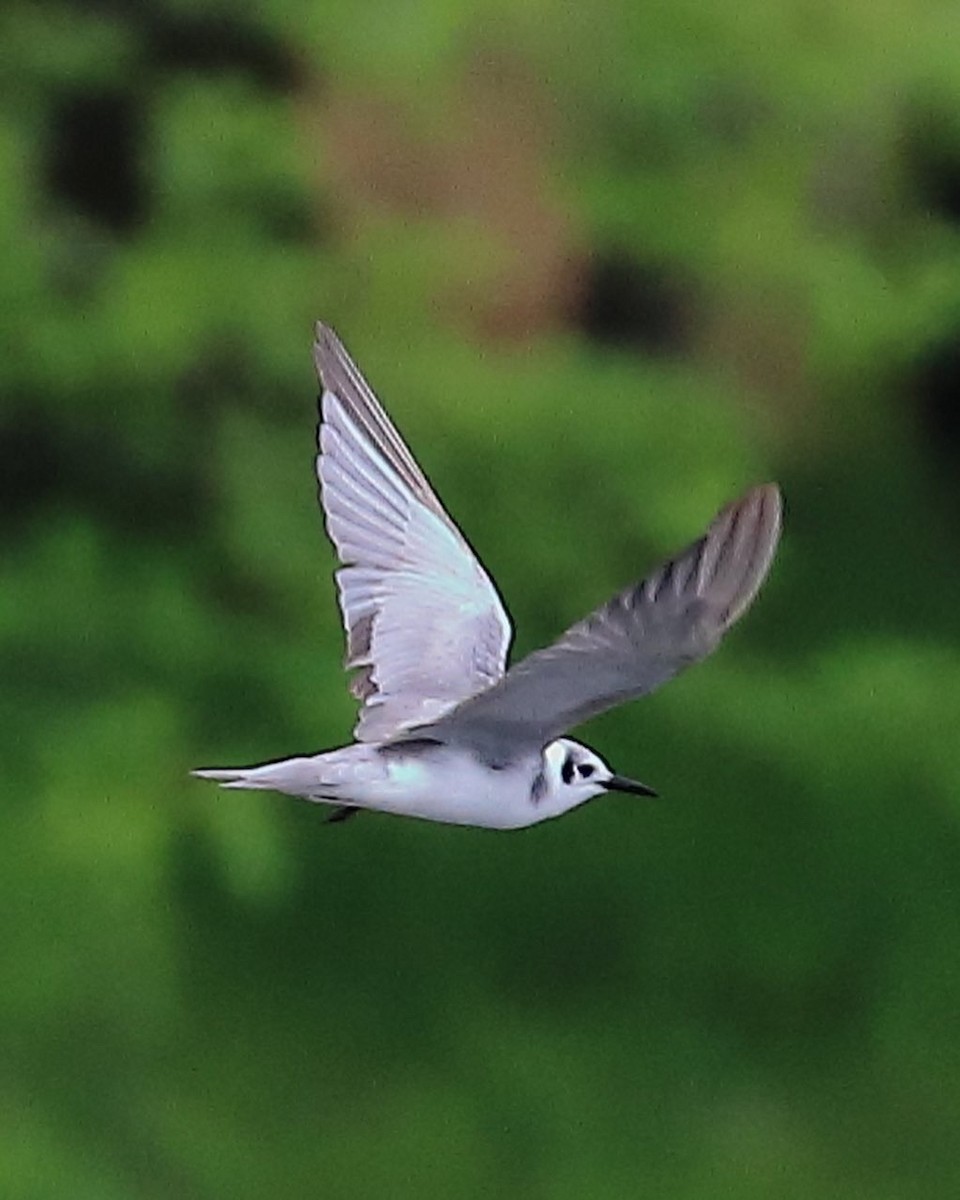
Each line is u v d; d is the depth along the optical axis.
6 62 15.34
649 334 15.59
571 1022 15.48
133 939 15.16
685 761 15.48
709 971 15.52
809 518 16.95
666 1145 15.38
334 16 15.24
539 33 15.27
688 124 15.33
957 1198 15.35
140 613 15.24
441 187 15.39
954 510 17.55
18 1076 15.21
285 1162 15.29
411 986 15.48
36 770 15.11
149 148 15.48
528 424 15.23
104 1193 15.14
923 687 15.39
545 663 13.67
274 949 15.45
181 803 15.12
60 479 15.40
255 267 15.26
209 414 15.36
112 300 15.23
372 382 15.23
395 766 13.81
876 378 16.12
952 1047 15.46
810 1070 15.46
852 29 15.26
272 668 15.23
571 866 15.54
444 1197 15.30
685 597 13.62
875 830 15.45
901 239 15.48
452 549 13.99
